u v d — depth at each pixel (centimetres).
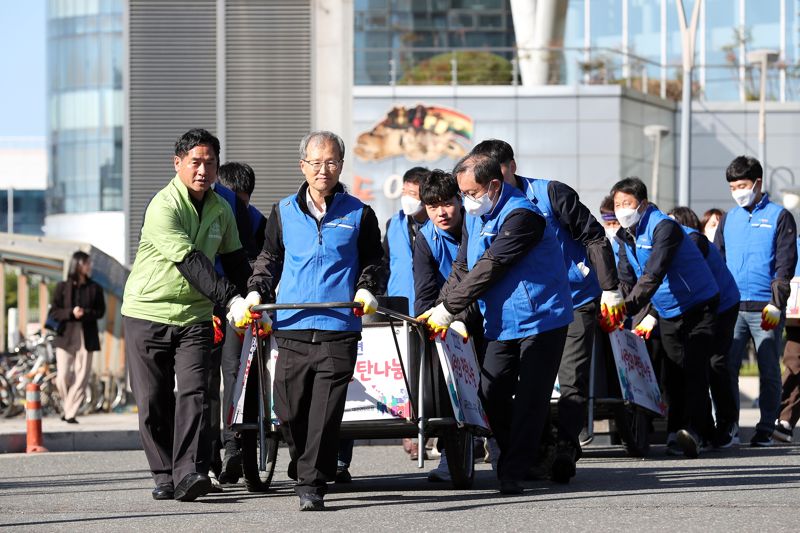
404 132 5550
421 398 1309
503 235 1316
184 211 1327
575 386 1479
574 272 1498
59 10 9669
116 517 1223
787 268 1945
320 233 1252
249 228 1500
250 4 3322
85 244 2734
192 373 1330
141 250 1345
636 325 1819
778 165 5981
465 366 1405
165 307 1332
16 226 12219
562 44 5716
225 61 3322
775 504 1249
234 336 1525
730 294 1883
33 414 2138
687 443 1780
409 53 5641
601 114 5628
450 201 1418
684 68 3838
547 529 1088
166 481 1362
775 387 1978
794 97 6006
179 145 1330
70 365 2520
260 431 1308
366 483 1525
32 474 1748
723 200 6006
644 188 1738
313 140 1245
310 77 3325
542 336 1345
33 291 6838
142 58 3325
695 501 1273
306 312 1238
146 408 1355
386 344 1333
